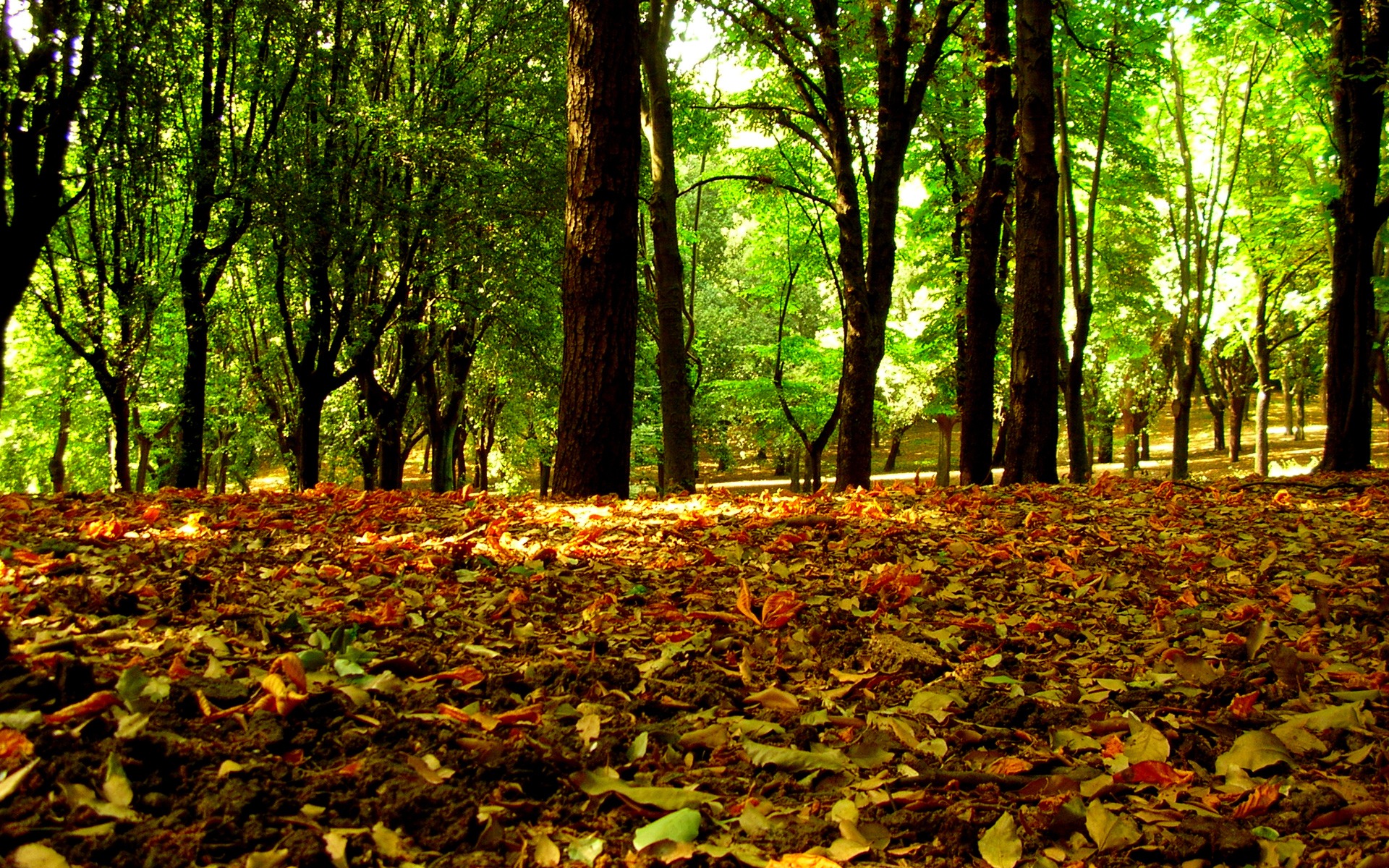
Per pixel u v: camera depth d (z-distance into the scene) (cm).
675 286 1205
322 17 1709
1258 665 290
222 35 1658
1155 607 373
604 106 697
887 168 1225
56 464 2636
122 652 231
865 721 231
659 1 1200
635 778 188
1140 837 173
